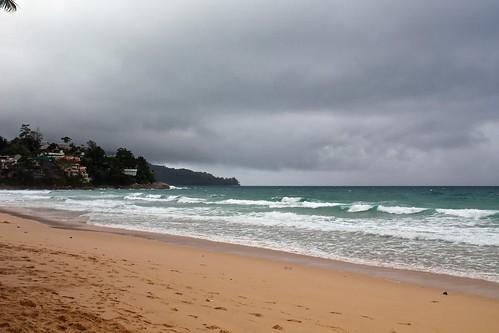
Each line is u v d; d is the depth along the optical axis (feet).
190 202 152.25
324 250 48.37
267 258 43.27
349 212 100.68
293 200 166.91
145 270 30.50
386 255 44.86
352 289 29.86
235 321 18.31
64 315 15.39
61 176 437.58
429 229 64.69
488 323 22.29
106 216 92.22
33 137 520.42
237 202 144.87
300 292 27.76
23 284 20.54
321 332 18.24
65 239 50.80
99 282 23.32
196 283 27.35
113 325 14.97
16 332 13.04
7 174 413.18
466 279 34.01
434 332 20.21
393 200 161.07
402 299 27.37
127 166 528.63
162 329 15.42
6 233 53.72
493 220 77.82
